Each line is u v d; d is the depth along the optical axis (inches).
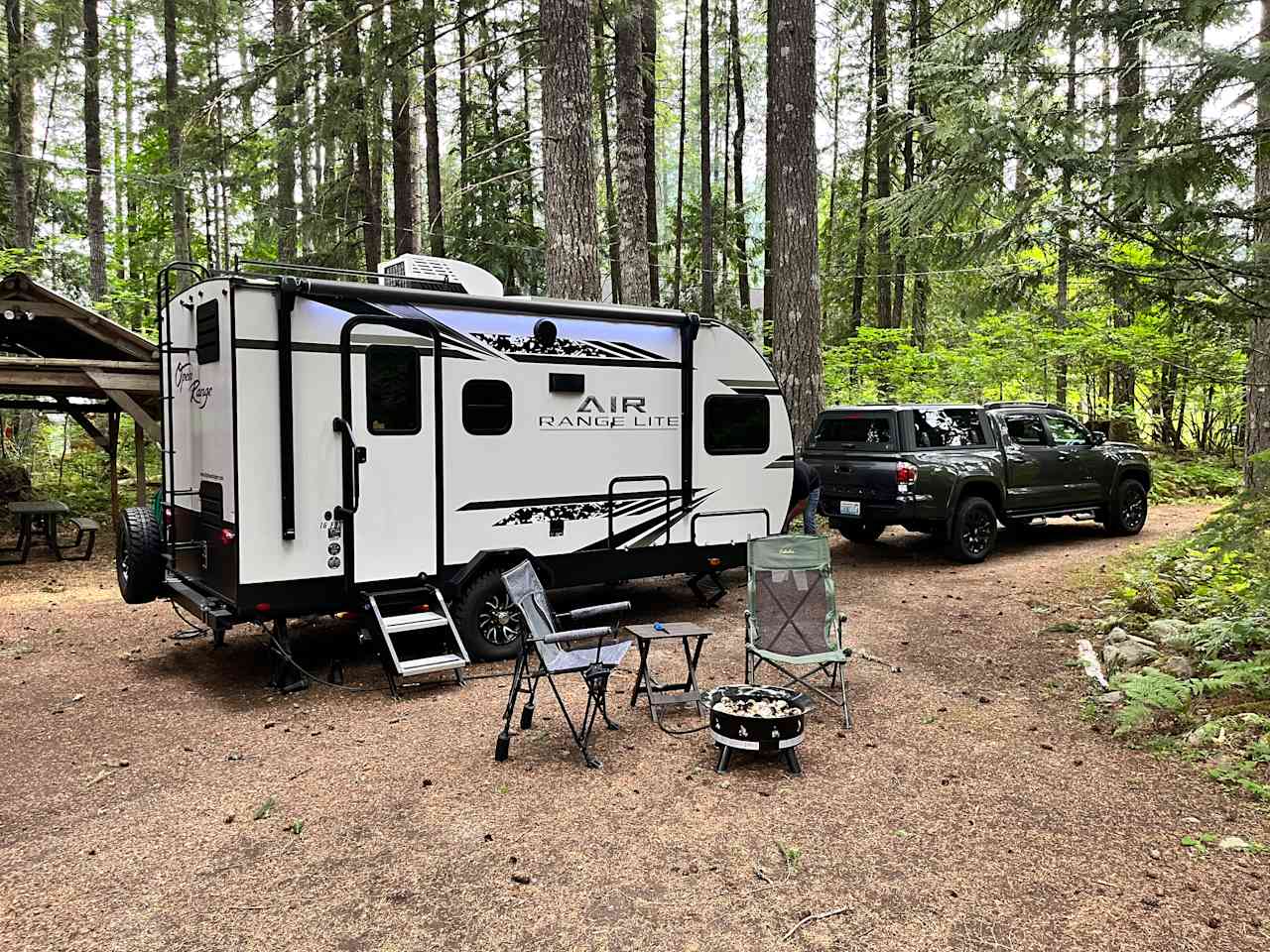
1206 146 187.3
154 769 167.0
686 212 957.8
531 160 748.0
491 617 241.1
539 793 155.1
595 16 615.2
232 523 205.0
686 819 144.8
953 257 234.4
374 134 561.3
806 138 423.2
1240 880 123.0
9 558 382.3
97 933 112.7
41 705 203.5
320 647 256.1
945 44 230.7
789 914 116.8
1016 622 267.3
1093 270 219.0
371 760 171.0
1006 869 127.6
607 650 184.1
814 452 381.1
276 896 121.6
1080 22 197.2
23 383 360.8
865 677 220.4
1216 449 689.6
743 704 173.6
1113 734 179.2
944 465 350.0
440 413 230.2
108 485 535.8
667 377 273.6
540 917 116.5
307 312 209.8
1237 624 199.8
